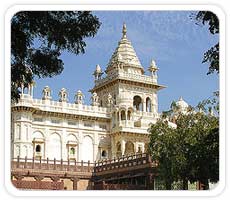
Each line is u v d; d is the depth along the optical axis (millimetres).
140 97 90938
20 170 61812
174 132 38781
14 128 75875
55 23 17406
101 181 65438
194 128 35656
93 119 85312
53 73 18812
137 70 93812
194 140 34750
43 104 80500
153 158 41656
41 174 63469
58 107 81938
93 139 85000
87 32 18047
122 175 59750
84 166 67250
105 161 66250
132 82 89500
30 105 76562
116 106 84125
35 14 16891
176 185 42188
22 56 17781
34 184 56781
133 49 95875
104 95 92438
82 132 84188
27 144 76000
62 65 18797
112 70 91125
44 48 18281
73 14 17688
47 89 81188
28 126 76688
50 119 81375
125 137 82438
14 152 74938
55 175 64625
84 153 83750
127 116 83812
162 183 48656
